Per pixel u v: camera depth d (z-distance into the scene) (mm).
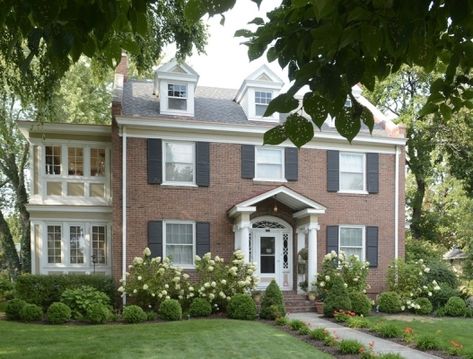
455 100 2895
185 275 14797
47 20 1947
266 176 17109
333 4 1771
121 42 2760
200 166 16422
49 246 16141
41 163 16328
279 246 17531
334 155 17641
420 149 22844
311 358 8398
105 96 23641
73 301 13461
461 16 1864
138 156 15922
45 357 8211
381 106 24219
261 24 2361
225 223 16531
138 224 15766
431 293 16109
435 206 27141
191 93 16859
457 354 8914
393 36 1983
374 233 17750
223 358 8375
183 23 11828
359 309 14703
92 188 16719
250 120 17312
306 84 2037
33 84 10758
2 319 13070
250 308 13688
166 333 10750
